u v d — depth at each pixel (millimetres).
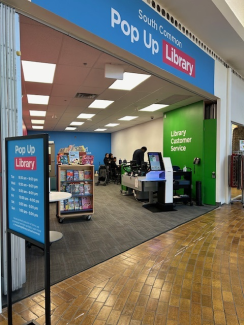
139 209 6066
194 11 4297
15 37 2303
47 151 1400
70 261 3018
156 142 10984
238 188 6652
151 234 4062
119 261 3023
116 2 3232
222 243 3641
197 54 5254
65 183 5059
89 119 10805
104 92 6336
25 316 1976
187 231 4230
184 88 5375
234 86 7234
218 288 2412
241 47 5832
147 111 8781
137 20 3590
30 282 2500
